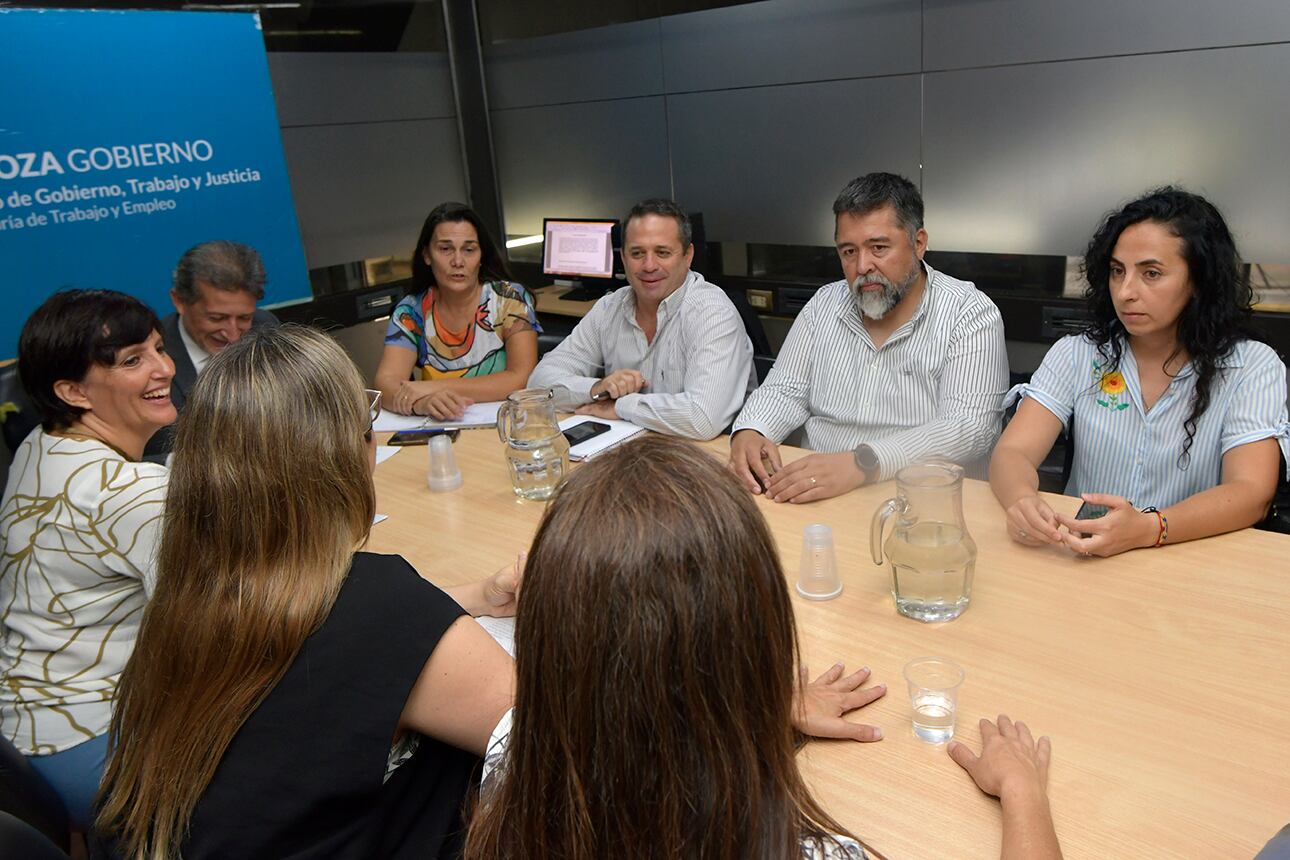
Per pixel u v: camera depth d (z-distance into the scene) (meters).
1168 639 1.33
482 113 5.05
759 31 4.01
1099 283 1.95
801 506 1.93
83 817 1.61
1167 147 3.19
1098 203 3.39
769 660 0.62
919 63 3.63
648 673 0.58
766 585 0.61
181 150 3.81
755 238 4.37
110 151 3.61
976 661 1.32
